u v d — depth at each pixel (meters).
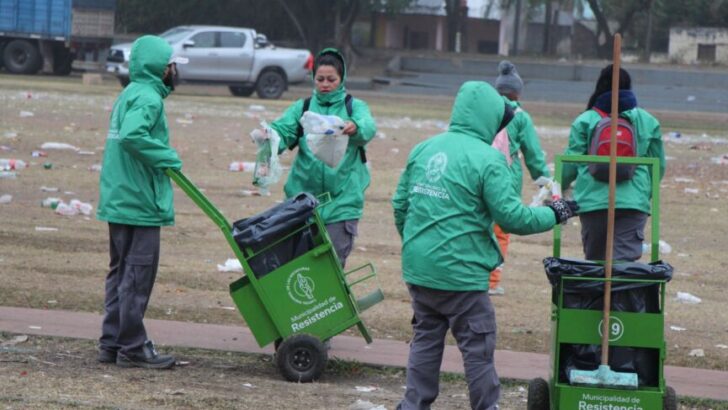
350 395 10.65
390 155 32.41
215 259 17.67
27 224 19.52
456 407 10.47
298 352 11.03
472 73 85.25
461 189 8.84
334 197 11.85
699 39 90.69
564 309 8.86
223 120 40.28
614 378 8.72
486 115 9.03
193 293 15.22
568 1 99.44
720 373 12.26
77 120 36.88
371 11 89.12
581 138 12.18
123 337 11.20
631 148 11.79
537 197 9.32
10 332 12.40
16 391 9.94
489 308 9.05
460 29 99.88
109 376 10.79
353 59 84.50
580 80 83.19
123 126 10.67
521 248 20.06
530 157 14.50
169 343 12.38
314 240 11.07
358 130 11.54
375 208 23.53
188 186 10.85
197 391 10.40
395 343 12.89
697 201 26.31
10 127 33.34
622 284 8.80
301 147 11.92
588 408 8.75
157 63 11.05
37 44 65.38
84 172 26.03
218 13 87.81
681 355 13.03
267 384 10.91
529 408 9.72
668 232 22.28
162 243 18.75
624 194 11.95
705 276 18.22
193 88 65.44
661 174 12.47
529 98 73.25
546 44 99.94
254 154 30.98
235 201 23.19
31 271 15.94
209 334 12.95
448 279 8.86
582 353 8.95
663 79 81.19
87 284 15.33
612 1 91.69
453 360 12.27
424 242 8.93
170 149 10.83
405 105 57.81
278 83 57.34
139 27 88.62
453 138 9.05
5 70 66.69
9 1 63.84
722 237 21.95
